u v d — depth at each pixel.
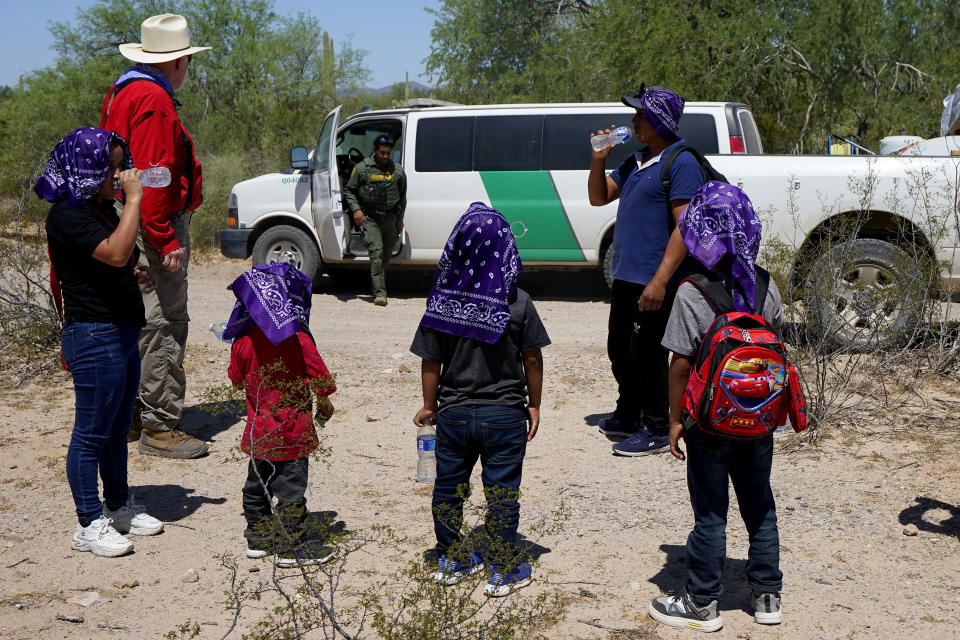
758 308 3.58
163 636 3.60
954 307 9.23
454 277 3.79
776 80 19.05
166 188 5.15
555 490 5.20
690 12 18.73
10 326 8.38
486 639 3.31
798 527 4.62
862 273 7.95
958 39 20.39
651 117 5.36
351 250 11.54
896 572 4.11
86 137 4.13
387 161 10.81
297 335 4.17
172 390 5.75
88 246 4.12
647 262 5.48
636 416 6.07
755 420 3.38
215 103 23.95
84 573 4.19
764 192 8.58
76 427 4.34
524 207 10.95
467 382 3.82
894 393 6.78
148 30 5.41
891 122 19.48
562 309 11.02
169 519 4.84
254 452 4.09
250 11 24.12
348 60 25.17
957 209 6.25
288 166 20.05
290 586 4.02
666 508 4.90
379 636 3.55
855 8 18.47
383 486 5.28
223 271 13.98
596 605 3.85
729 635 3.60
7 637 3.59
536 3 30.05
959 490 5.00
